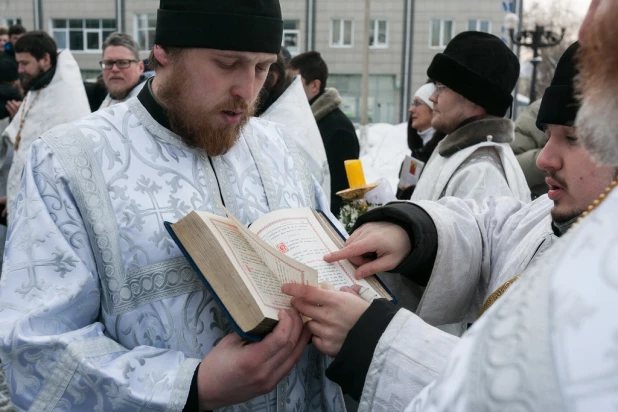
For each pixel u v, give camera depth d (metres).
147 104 1.48
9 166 4.46
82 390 1.25
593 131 0.61
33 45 4.28
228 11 1.35
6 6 25.81
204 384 1.27
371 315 1.26
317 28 25.47
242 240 1.35
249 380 1.26
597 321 0.49
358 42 25.58
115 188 1.38
